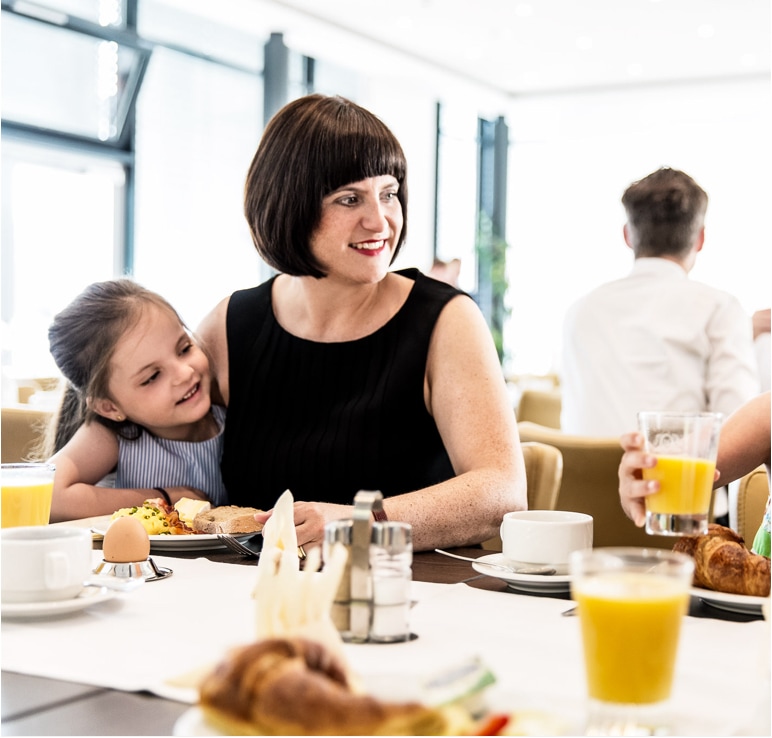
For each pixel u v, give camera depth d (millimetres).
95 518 1570
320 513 1293
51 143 6348
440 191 9945
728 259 9445
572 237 10203
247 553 1357
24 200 6500
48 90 6348
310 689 566
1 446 2236
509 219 10508
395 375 1739
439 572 1264
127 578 1169
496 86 9828
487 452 1590
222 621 991
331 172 1622
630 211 2795
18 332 6398
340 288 1772
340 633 914
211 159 7395
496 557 1260
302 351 1817
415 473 1757
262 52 7840
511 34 8242
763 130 9359
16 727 705
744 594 1044
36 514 1301
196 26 7281
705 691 770
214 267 7410
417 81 9117
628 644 645
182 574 1216
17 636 939
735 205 9445
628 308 2756
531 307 10367
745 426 1545
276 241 1688
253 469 1805
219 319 1948
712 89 9250
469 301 1799
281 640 607
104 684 796
